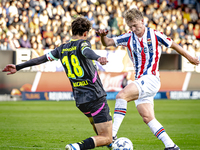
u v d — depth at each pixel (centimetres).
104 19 3872
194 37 4269
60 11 3766
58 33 3675
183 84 3244
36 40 3516
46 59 867
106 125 796
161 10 4275
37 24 3591
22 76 2856
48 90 2922
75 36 824
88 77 793
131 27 917
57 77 2934
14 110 2202
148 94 925
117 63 3059
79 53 787
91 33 3694
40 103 2695
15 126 1533
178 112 2203
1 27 3394
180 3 4394
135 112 2217
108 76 2991
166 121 1780
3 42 3353
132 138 1259
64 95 2958
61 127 1524
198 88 3288
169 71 3200
